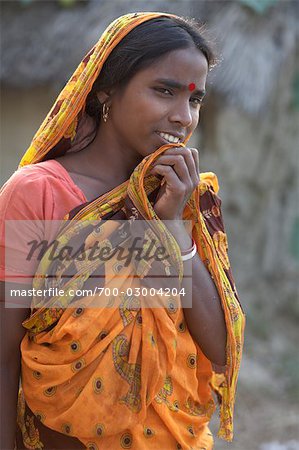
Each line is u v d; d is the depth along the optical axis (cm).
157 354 452
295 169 1766
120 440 455
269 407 1304
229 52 1426
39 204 448
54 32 1467
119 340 448
